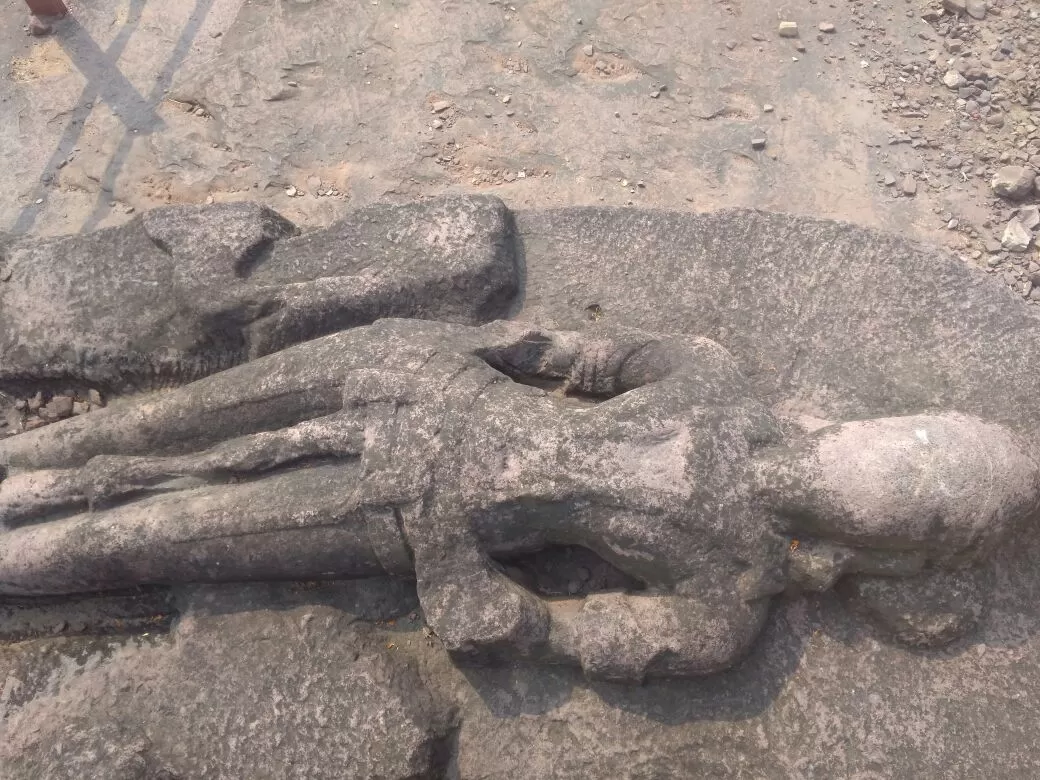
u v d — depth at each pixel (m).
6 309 2.83
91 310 2.81
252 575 2.38
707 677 2.22
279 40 4.52
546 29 4.62
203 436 2.44
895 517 1.98
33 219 4.03
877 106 4.50
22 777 2.20
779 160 4.30
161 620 2.54
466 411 2.12
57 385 2.98
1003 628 2.22
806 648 2.24
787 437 2.23
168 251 2.76
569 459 2.08
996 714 2.13
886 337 2.50
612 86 4.48
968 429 2.06
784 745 2.14
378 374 2.18
